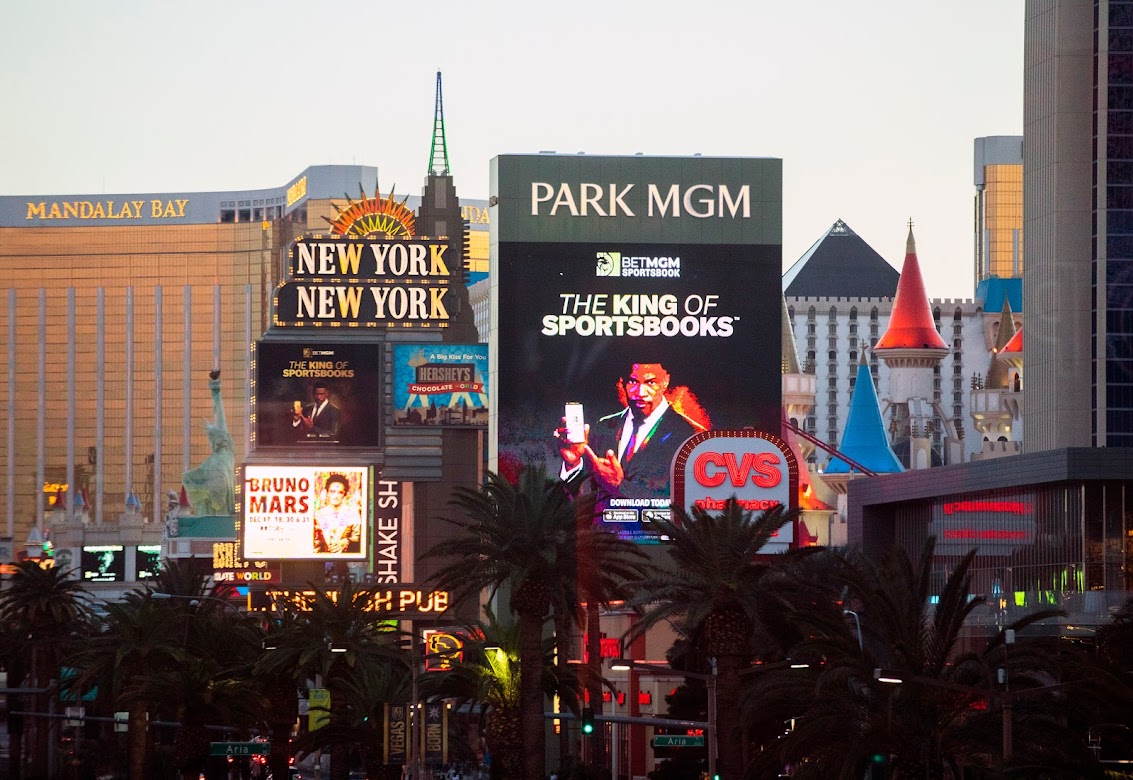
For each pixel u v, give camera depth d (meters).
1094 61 172.00
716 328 174.88
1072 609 119.44
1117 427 168.38
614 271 174.50
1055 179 172.00
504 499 91.88
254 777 149.88
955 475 136.38
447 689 101.19
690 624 82.12
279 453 186.38
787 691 75.56
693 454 133.50
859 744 68.12
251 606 183.12
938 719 68.56
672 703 120.62
